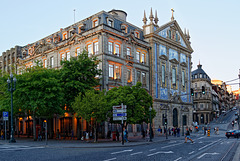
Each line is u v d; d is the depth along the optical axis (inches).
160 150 910.4
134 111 1339.8
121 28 1847.9
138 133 1876.2
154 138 1658.5
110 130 1648.6
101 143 1235.2
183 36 2507.4
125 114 1155.3
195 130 2706.7
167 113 2151.8
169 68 2260.1
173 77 2313.0
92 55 1587.1
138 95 1400.1
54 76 1451.8
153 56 2062.0
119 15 2124.8
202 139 1581.0
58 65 1985.7
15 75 1443.2
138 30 2052.2
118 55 1771.7
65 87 1440.7
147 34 2081.7
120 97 1323.8
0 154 831.7
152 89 2026.3
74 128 1782.7
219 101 6161.4
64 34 2034.9
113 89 1427.2
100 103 1234.6
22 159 710.5
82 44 1798.7
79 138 1512.1
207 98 4424.2
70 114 1820.9
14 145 1156.5
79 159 690.8
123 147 1067.9
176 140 1526.8
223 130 2938.0
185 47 2517.2
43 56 2144.4
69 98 1472.7
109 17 1781.5
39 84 1318.9
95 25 1781.5
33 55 2256.4
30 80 1371.8
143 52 2034.9
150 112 1396.4
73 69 1478.8
